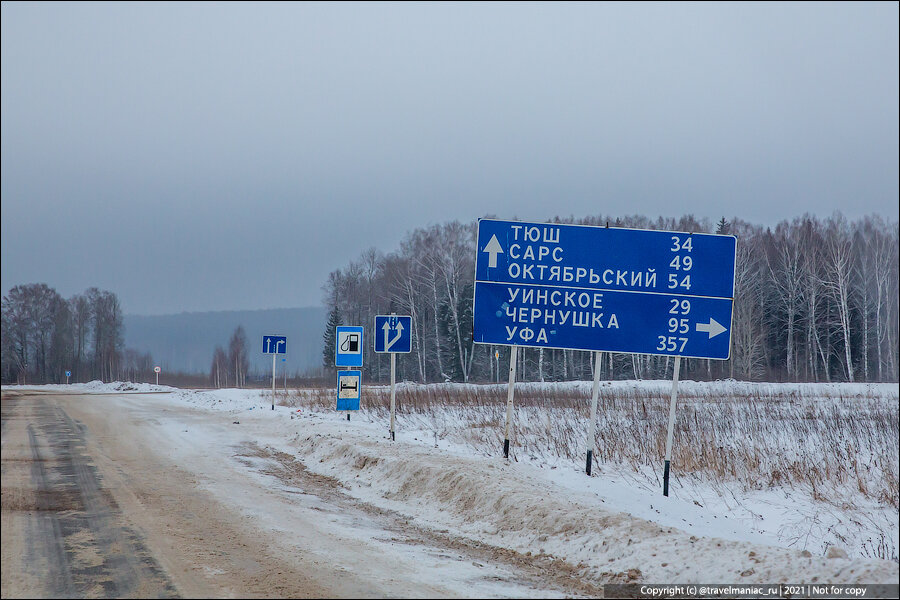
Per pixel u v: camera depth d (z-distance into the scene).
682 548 8.88
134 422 27.23
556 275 15.70
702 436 19.89
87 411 33.31
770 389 44.31
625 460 18.17
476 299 15.88
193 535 9.68
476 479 12.48
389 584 7.64
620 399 34.62
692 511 13.10
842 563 7.84
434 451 16.97
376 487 14.15
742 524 13.37
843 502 14.84
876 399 33.53
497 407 30.09
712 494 15.60
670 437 14.65
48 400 43.78
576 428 22.88
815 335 59.00
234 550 8.95
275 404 37.59
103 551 8.72
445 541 10.04
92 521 10.36
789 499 15.12
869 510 14.34
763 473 16.91
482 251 15.86
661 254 15.32
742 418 25.61
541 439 20.92
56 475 14.50
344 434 20.39
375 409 31.09
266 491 13.48
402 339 20.33
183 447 19.81
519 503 11.02
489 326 15.85
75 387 79.75
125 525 10.14
